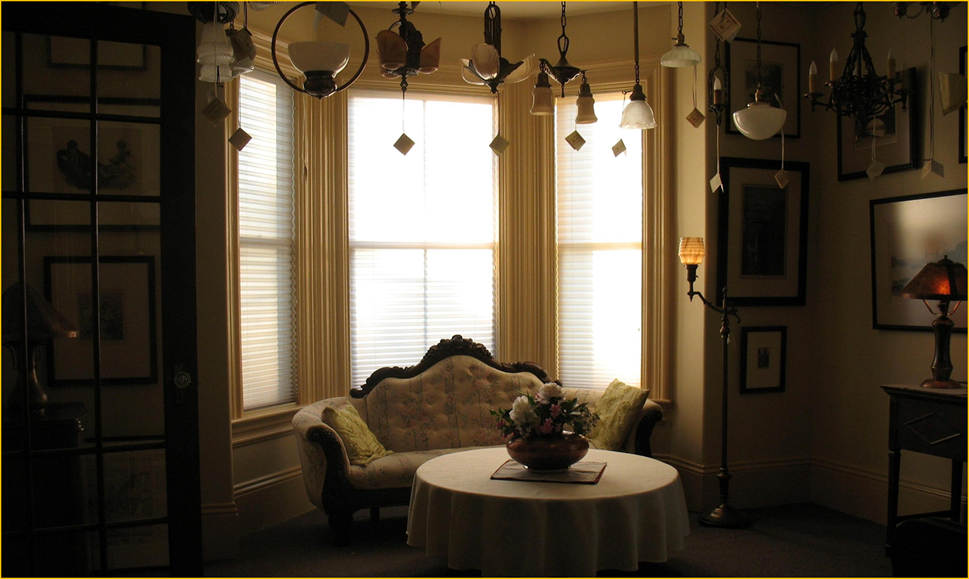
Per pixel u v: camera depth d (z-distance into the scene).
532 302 4.89
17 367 2.76
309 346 4.47
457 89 4.79
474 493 2.79
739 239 4.40
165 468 2.94
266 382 4.30
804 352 4.62
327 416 3.84
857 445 4.31
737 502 4.41
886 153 4.09
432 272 4.82
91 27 2.83
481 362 4.54
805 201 4.54
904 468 4.00
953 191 3.69
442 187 4.84
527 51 4.92
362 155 4.69
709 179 4.34
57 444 2.80
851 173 4.33
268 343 4.32
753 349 4.46
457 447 4.30
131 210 2.91
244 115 4.10
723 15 2.87
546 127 4.84
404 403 4.36
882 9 4.14
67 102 2.82
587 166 4.87
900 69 4.02
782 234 4.51
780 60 4.49
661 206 4.62
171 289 2.94
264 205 4.26
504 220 4.87
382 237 4.73
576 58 4.82
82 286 2.85
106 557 2.86
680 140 4.56
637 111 3.12
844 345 4.41
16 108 2.75
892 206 4.04
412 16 4.73
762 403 4.51
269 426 4.22
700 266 4.38
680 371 4.56
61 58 2.82
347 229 4.61
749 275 4.43
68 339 2.83
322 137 4.50
